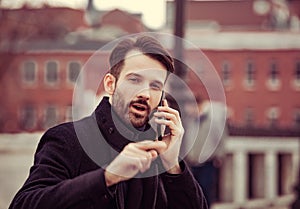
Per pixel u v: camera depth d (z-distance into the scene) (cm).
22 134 2333
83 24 6016
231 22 7375
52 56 6384
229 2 7431
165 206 291
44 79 6438
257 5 7406
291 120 7119
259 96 7112
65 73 6366
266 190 3575
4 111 4722
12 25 3812
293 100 7125
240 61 7075
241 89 7106
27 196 264
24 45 4078
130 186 283
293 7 7606
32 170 281
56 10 3869
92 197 254
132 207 283
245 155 3562
